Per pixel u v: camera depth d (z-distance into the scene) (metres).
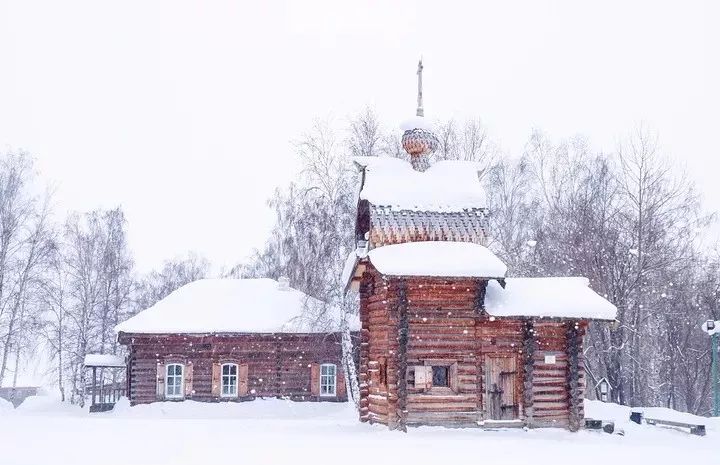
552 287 25.09
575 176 47.41
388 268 23.08
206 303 39.22
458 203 25.45
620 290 39.25
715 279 46.59
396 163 26.45
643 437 23.92
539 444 21.02
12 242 47.38
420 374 23.97
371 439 21.39
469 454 18.38
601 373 42.97
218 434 22.64
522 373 24.34
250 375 37.75
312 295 36.12
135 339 37.06
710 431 25.48
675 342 46.66
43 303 49.06
